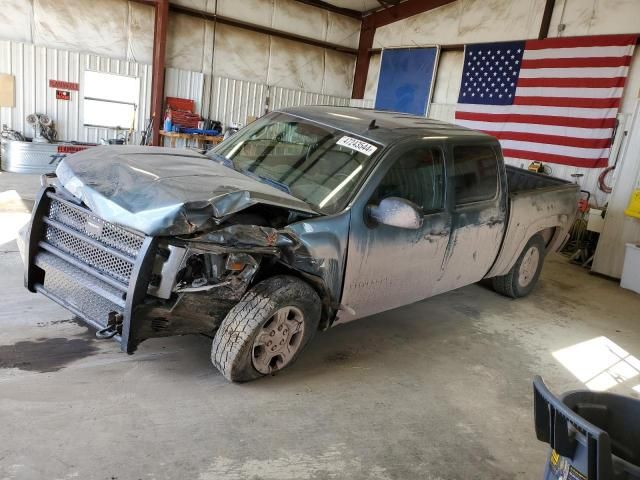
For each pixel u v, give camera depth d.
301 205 2.88
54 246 2.96
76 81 9.74
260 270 2.97
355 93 13.74
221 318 2.79
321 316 3.16
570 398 1.88
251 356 2.79
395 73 12.47
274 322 2.83
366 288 3.26
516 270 5.08
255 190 2.73
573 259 7.50
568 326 4.77
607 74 8.22
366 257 3.14
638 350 4.38
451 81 11.22
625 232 6.55
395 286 3.47
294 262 2.80
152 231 2.38
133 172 2.75
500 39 9.98
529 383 3.54
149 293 2.50
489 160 4.11
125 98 10.37
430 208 3.54
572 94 8.67
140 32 10.16
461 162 3.81
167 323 2.58
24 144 8.87
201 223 2.45
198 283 2.58
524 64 9.45
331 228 2.91
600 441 1.50
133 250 2.55
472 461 2.59
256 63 11.96
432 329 4.24
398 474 2.40
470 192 3.89
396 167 3.29
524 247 4.96
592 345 4.38
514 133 9.59
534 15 9.30
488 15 10.20
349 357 3.50
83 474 2.07
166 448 2.30
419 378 3.37
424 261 3.58
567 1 8.81
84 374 2.80
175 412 2.57
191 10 10.61
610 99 8.19
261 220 2.90
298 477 2.26
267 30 11.73
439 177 3.61
